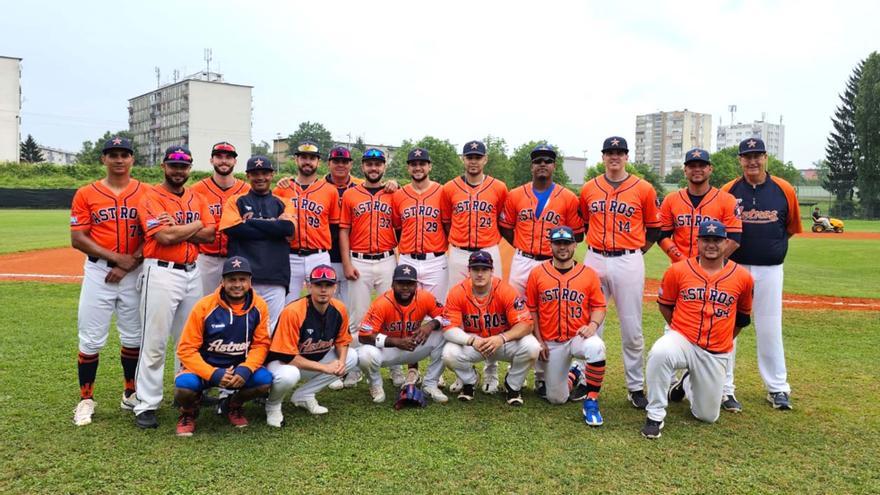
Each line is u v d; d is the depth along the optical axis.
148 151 94.25
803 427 4.91
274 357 4.98
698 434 4.77
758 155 5.59
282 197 6.10
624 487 3.83
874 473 4.06
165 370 6.35
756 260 5.59
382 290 6.43
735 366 6.82
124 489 3.69
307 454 4.27
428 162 6.27
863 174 58.50
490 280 5.62
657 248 22.28
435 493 3.71
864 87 58.22
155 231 4.64
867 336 8.05
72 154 134.38
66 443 4.36
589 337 5.20
